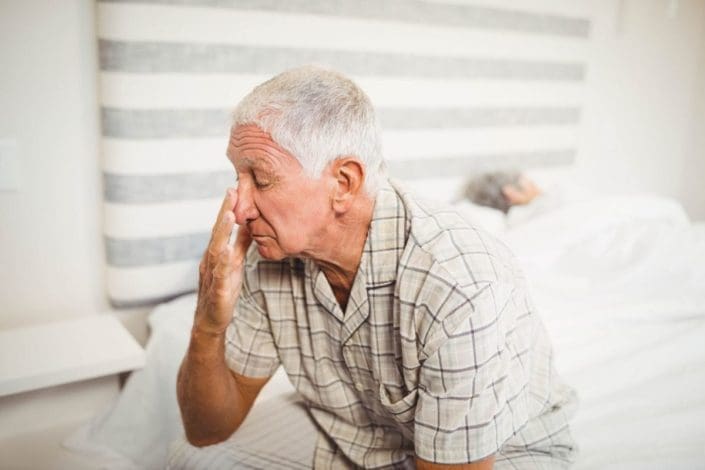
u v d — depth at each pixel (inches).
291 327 39.4
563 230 71.8
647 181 110.2
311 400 40.6
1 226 57.1
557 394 38.7
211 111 60.9
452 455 30.3
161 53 57.0
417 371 32.0
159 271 61.7
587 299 61.6
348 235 33.6
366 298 33.7
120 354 53.8
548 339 38.8
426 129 77.4
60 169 58.5
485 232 34.4
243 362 40.7
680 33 104.0
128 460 54.1
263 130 30.1
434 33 74.8
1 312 58.7
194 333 36.6
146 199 59.3
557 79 89.6
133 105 56.6
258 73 63.1
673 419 43.4
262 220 32.6
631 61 99.8
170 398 56.9
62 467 53.6
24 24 54.2
